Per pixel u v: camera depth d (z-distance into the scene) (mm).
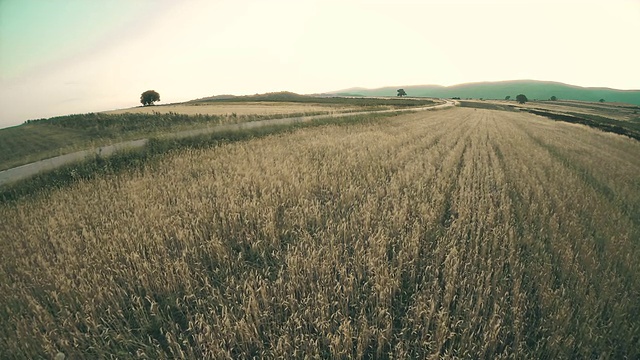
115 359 3221
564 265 4484
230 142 16781
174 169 10578
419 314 3467
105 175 11070
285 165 9555
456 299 3961
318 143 14312
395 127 24094
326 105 71812
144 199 7391
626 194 8078
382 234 5066
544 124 34500
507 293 3775
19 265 4910
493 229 5523
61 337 3418
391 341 3402
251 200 7047
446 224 6289
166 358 3145
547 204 7113
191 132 18094
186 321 3752
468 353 3148
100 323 3705
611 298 3766
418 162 10961
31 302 3844
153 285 4238
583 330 3314
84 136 34750
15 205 8922
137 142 15508
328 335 3189
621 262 4660
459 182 8820
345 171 9250
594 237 5535
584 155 14258
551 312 3674
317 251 4754
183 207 6520
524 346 3258
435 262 4645
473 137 20266
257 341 3260
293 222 5836
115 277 4445
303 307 3686
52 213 7469
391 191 7414
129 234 5520
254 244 4992
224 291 4152
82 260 4793
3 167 13930
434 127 25938
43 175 11383
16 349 3254
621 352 3271
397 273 4199
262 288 3762
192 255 4809
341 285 4078
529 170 10734
